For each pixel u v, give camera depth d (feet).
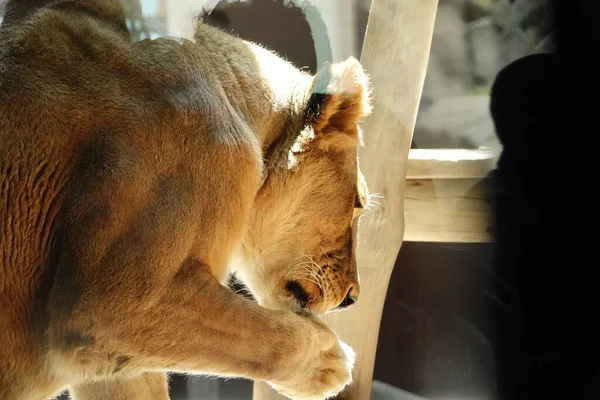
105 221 5.92
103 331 5.93
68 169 6.00
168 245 5.96
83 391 6.88
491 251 8.61
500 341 8.72
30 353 6.19
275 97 6.66
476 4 9.64
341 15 7.27
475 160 8.35
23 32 6.07
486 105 9.31
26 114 5.98
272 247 6.76
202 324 6.07
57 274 6.00
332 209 6.80
